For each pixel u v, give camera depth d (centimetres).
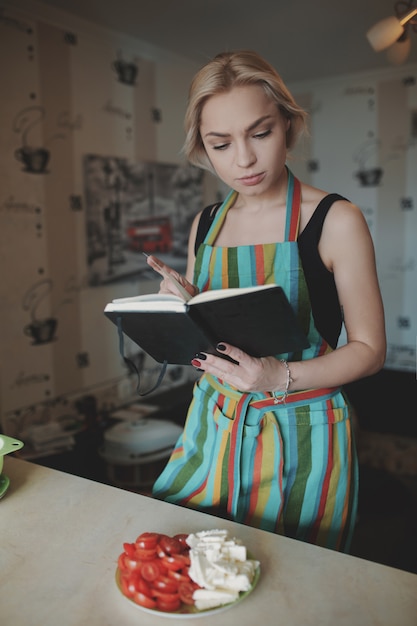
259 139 100
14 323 276
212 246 120
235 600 74
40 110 280
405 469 318
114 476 228
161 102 366
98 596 78
